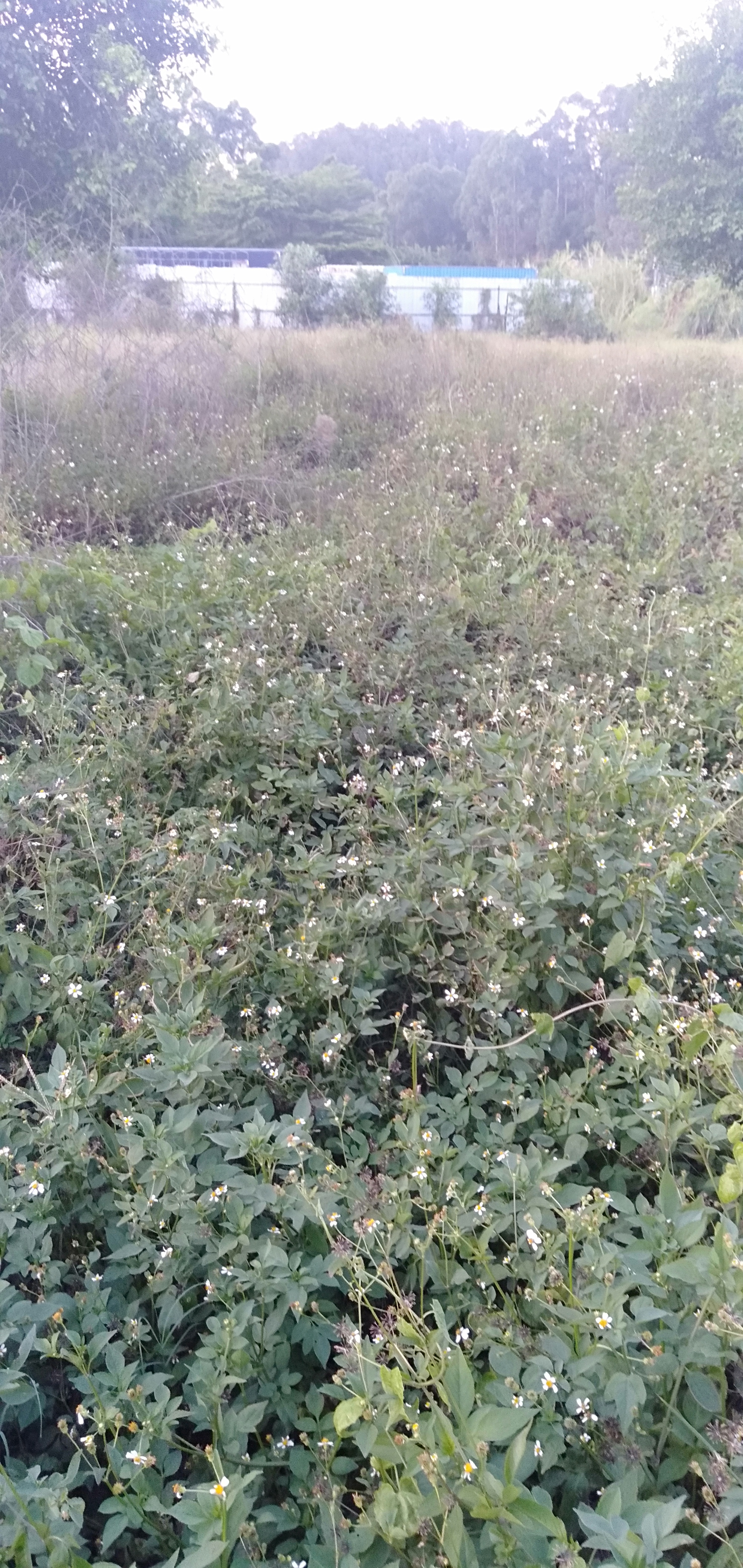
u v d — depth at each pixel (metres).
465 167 70.56
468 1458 1.57
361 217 44.03
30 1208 2.29
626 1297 1.98
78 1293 2.20
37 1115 2.67
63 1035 2.88
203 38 15.43
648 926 3.07
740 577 6.17
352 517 6.99
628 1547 1.44
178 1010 2.82
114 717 4.33
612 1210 2.45
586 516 7.32
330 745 4.41
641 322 21.44
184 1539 1.87
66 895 3.43
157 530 7.19
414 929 3.11
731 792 3.90
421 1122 2.60
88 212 13.52
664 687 4.61
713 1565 1.60
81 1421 1.93
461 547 6.52
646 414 9.58
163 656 4.99
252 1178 2.28
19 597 5.24
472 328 19.25
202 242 35.91
